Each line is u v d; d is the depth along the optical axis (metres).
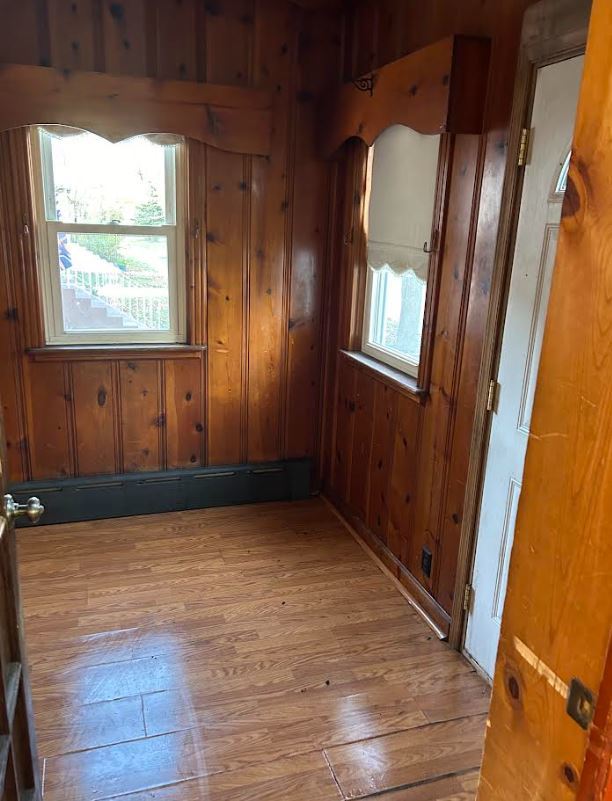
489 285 2.10
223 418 3.45
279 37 3.00
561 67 1.73
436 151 2.41
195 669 2.25
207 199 3.10
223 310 3.29
